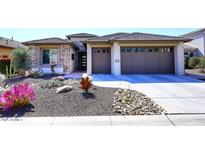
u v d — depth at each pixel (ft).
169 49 65.98
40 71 63.31
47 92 29.09
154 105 24.80
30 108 23.34
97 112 22.39
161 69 65.72
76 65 89.56
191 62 82.79
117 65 63.26
